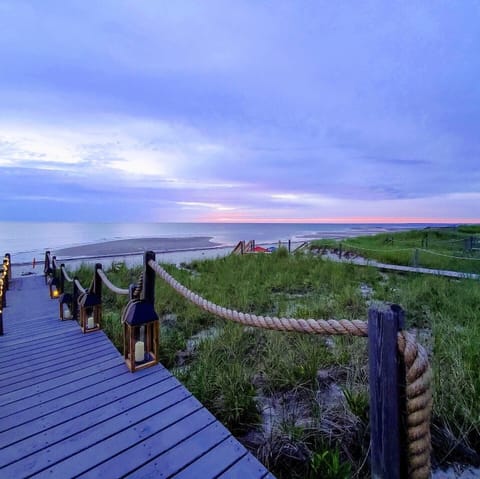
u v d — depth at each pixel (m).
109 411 2.19
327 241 19.30
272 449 1.98
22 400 2.32
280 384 2.70
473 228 27.36
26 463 1.70
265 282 7.09
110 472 1.64
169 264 10.04
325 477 1.70
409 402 1.04
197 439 1.91
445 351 2.88
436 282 6.35
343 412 2.25
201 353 3.29
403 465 1.08
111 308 5.40
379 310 1.13
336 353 3.18
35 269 12.61
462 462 1.90
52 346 3.44
